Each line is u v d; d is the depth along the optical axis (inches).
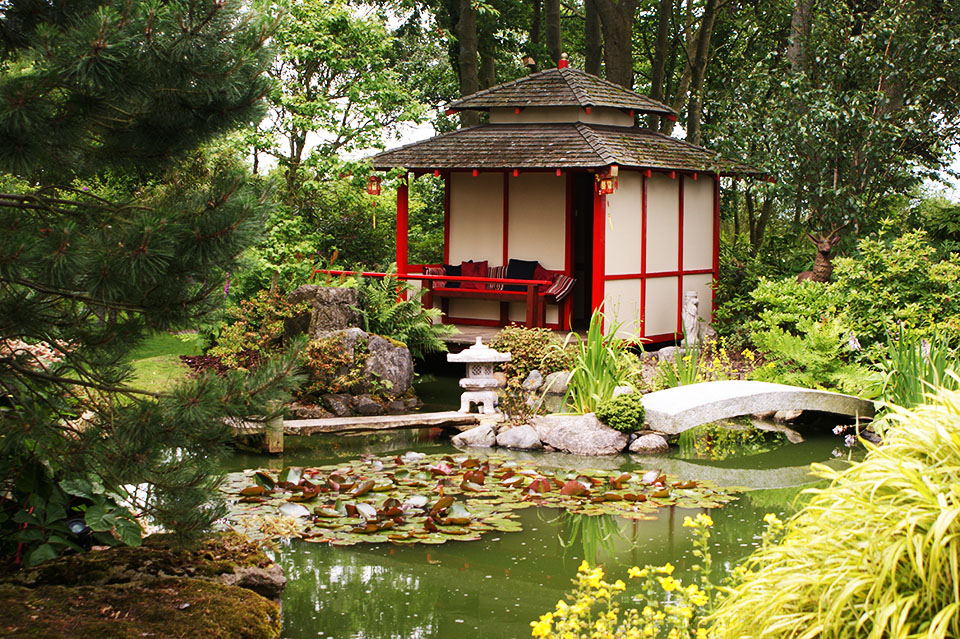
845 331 464.4
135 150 183.8
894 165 608.1
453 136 635.5
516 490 320.5
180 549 193.5
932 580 113.5
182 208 172.1
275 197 184.1
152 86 166.7
